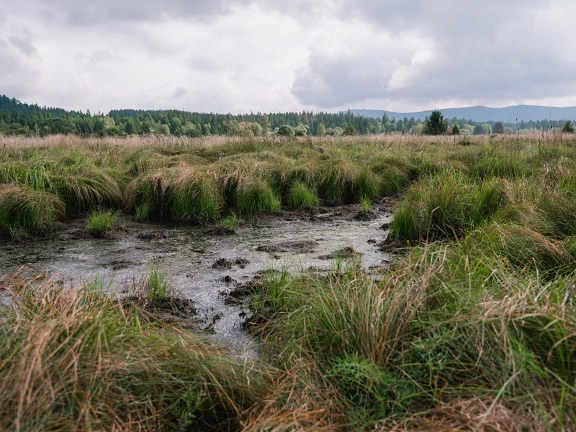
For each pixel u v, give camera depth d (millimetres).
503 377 2174
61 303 2820
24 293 3215
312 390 2404
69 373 2156
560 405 1958
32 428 1891
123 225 7156
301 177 9375
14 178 7711
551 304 2568
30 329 2377
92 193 8062
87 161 9797
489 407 2000
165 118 126375
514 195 5816
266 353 3164
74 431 1930
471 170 10227
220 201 8023
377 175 10227
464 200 6031
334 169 9555
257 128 21266
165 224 7410
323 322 2969
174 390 2426
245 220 7652
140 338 2662
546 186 5789
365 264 5113
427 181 8227
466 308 2689
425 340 2467
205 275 4867
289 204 8797
